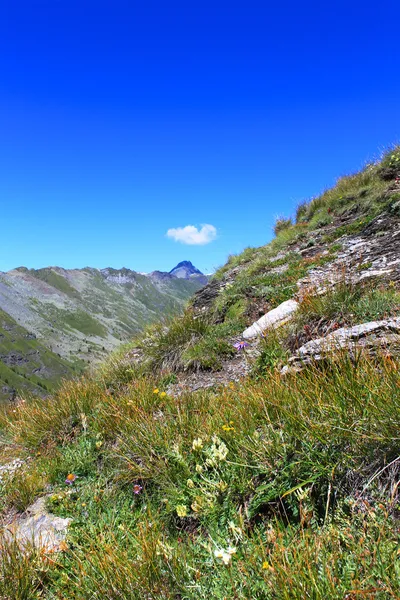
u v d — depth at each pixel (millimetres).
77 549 2992
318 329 5156
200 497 2969
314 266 8484
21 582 2736
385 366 2887
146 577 2432
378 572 1875
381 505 2225
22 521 3760
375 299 5145
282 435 3010
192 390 5430
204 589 2242
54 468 4340
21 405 7035
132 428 4270
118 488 3729
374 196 10906
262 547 2172
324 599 1846
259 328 6336
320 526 2459
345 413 2750
